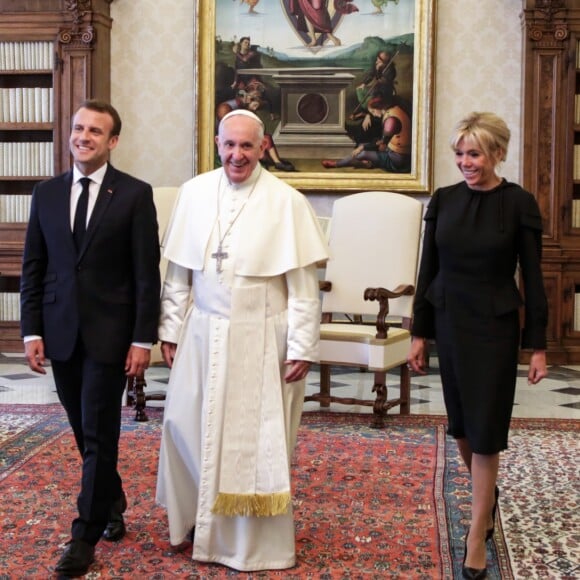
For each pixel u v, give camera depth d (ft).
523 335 10.35
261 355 10.73
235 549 10.77
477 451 10.10
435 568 10.78
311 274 10.93
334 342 18.94
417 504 13.28
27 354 10.74
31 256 10.91
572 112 26.89
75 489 13.83
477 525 10.38
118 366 10.59
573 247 27.12
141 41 28.37
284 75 27.96
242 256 10.69
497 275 10.25
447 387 10.64
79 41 27.25
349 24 27.76
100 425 10.51
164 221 20.17
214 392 10.71
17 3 27.37
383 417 18.63
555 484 14.40
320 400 19.48
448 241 10.34
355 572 10.67
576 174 27.35
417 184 27.71
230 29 27.94
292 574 10.61
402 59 27.63
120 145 28.58
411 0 27.48
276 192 10.94
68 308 10.52
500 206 10.25
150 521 12.34
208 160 28.12
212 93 28.04
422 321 10.94
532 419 19.07
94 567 10.67
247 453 10.62
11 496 13.46
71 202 10.75
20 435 17.16
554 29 26.63
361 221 20.95
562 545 11.68
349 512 12.91
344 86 27.84
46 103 27.76
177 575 10.48
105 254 10.61
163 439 11.14
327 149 27.99
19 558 10.95
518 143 27.84
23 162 27.86
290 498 10.66
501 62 27.78
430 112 27.53
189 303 11.38
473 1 27.76
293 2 27.78
